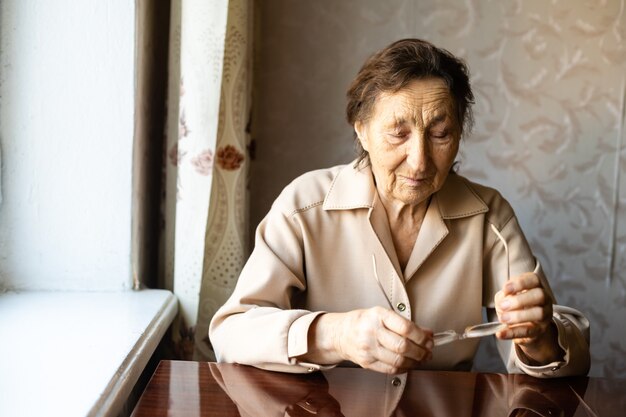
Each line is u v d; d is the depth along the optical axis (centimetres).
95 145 132
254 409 79
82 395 79
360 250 114
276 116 178
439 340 87
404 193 103
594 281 183
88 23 130
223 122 146
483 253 118
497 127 178
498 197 122
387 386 88
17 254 133
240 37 147
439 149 100
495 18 175
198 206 138
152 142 155
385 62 100
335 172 122
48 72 130
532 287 87
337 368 95
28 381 83
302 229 113
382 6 175
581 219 181
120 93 132
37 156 131
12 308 121
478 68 176
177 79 148
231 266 149
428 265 115
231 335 99
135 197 137
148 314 119
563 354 96
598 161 179
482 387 89
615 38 175
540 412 81
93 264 136
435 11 175
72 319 115
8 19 128
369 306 113
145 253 152
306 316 93
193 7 135
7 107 129
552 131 178
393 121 98
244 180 152
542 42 175
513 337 87
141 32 137
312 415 77
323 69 176
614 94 177
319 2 175
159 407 79
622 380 95
